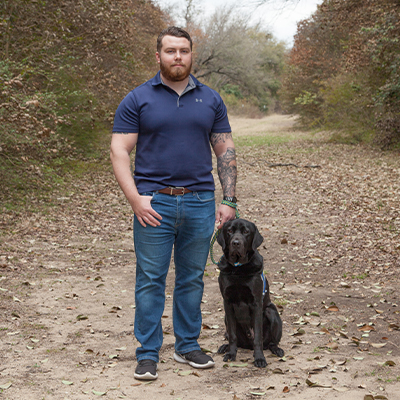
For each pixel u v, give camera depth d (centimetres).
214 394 284
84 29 1278
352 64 1777
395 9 1509
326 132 2655
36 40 1164
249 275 317
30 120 869
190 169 302
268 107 5862
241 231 314
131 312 459
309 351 355
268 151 2044
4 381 303
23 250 678
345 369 316
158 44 298
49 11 1181
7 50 1076
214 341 383
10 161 990
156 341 313
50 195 1077
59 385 298
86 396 283
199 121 300
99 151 1669
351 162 1606
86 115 1384
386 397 274
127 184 295
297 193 1163
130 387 295
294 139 2506
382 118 1839
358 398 274
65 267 614
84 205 1019
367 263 628
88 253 689
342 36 2723
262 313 336
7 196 1007
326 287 536
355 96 2102
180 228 309
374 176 1316
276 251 707
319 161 1672
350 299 491
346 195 1102
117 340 386
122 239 784
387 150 1812
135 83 1559
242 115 5322
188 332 329
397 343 370
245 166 1650
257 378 306
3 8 1118
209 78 5459
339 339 381
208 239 315
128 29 1352
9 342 373
